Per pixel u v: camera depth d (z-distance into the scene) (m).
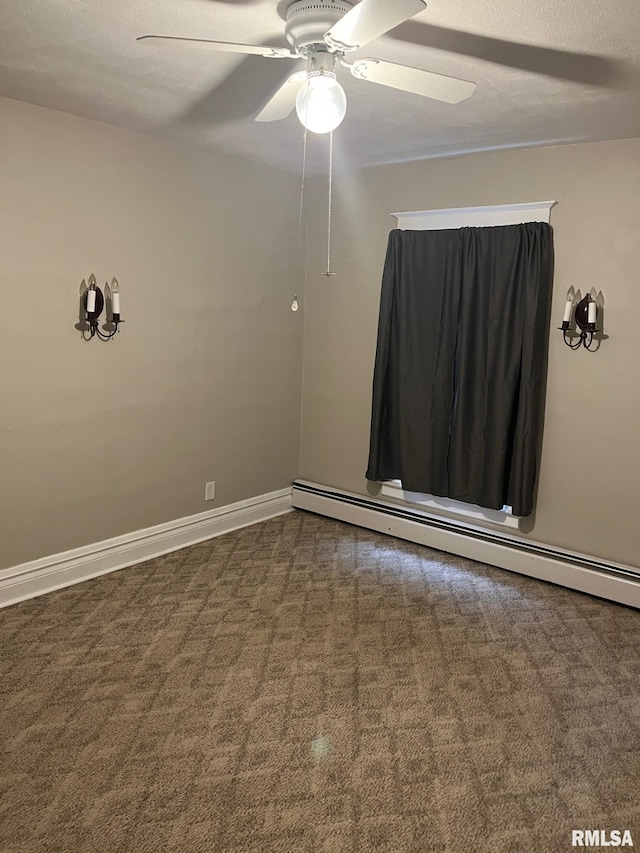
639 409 3.17
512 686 2.55
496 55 2.03
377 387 3.92
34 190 2.88
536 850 1.81
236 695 2.44
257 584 3.38
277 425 4.39
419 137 3.13
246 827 1.85
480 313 3.51
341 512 4.31
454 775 2.08
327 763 2.11
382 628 2.96
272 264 4.14
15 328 2.90
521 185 3.38
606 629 3.01
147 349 3.48
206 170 3.62
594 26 1.78
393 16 1.39
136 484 3.55
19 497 3.03
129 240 3.29
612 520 3.31
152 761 2.09
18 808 1.89
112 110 2.87
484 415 3.54
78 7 1.79
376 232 3.98
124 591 3.25
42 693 2.41
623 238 3.12
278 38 2.00
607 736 2.28
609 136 3.02
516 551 3.55
